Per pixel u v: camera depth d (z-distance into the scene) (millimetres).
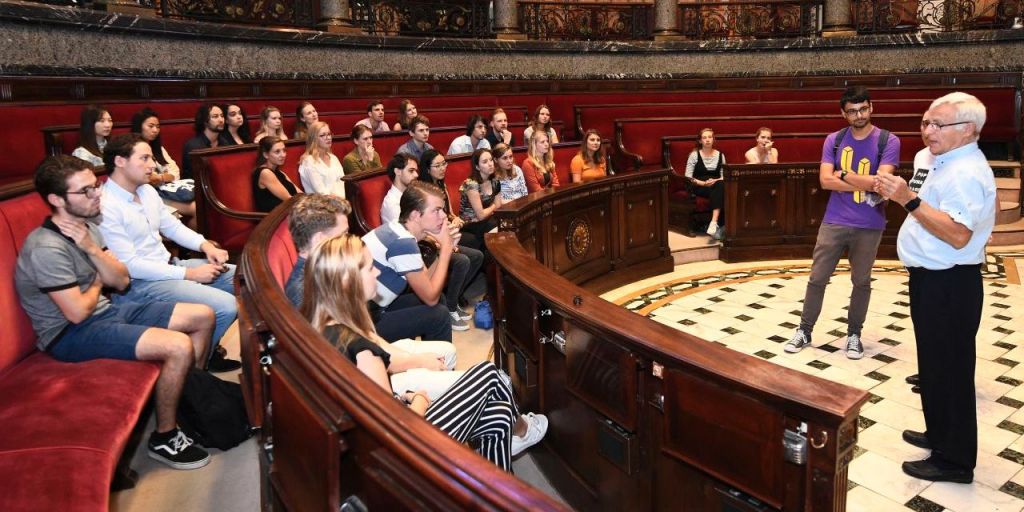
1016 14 10859
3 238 2695
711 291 6074
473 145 7062
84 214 2732
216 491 2590
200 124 5727
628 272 6375
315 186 5516
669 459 2258
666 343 2182
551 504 1106
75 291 2658
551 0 11531
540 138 6422
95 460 2018
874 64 11125
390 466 1357
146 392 2516
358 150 6121
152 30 7242
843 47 11180
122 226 3340
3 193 2859
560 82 11094
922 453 3309
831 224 4355
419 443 1285
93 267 2811
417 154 6434
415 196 3451
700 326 5184
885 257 6977
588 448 2662
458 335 4672
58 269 2621
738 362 2029
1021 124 8992
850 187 4125
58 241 2672
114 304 3115
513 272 3078
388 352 2396
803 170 6816
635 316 2439
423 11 10672
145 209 3578
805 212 6926
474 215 5527
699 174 7574
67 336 2725
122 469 2633
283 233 3535
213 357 3609
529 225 4883
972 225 2789
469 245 5332
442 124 8969
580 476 2758
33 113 5707
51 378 2512
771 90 10781
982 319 5133
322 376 1556
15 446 2033
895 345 4688
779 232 6977
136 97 7168
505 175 5785
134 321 3008
